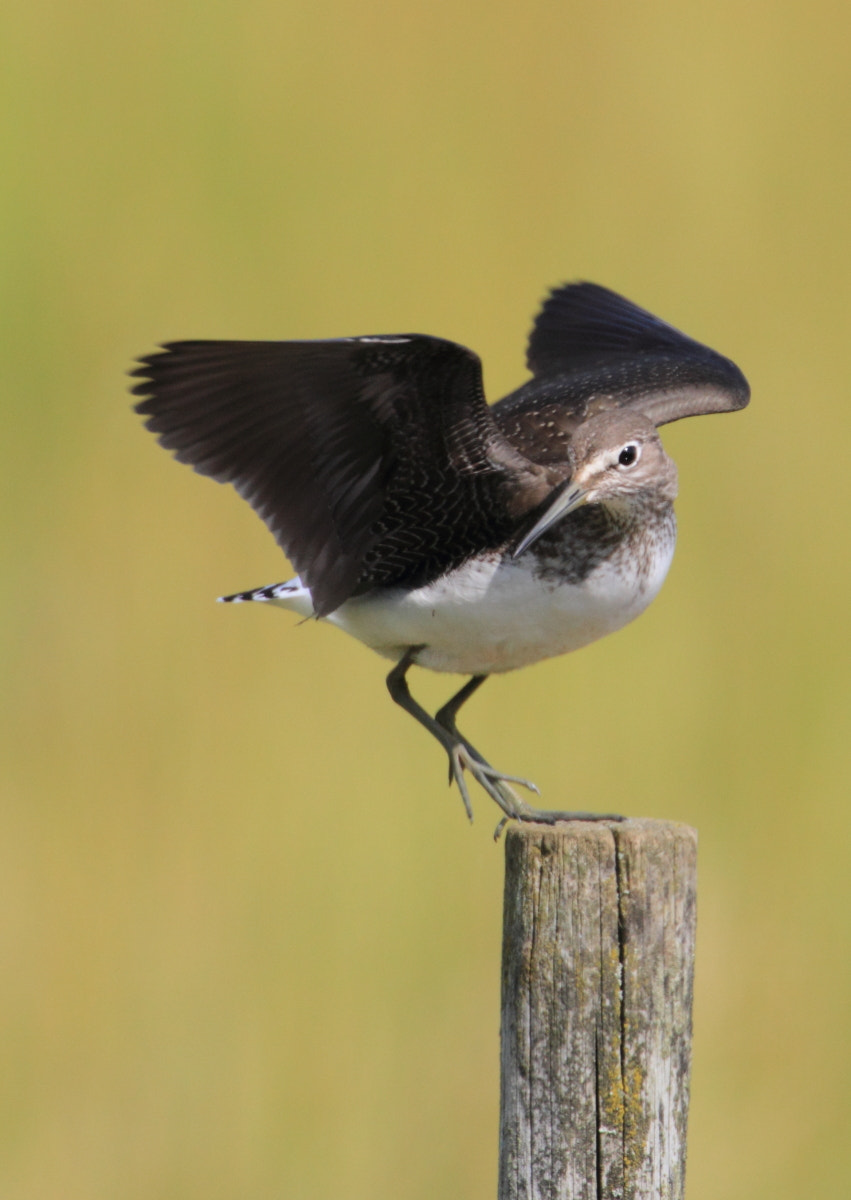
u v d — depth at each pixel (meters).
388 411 9.67
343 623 11.06
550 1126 8.73
